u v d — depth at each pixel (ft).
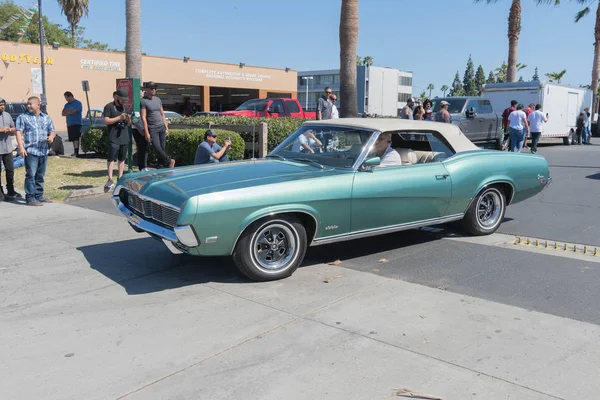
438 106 54.70
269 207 15.49
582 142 78.28
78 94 122.31
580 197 30.09
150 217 16.55
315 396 10.10
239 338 12.55
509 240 21.29
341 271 17.44
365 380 10.64
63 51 118.73
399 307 14.33
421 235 22.11
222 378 10.78
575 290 15.53
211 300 14.92
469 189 20.39
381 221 18.16
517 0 87.15
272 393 10.23
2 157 29.32
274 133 39.19
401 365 11.23
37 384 10.63
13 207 28.27
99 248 20.34
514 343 12.21
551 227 23.31
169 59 137.90
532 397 9.98
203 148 27.40
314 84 273.75
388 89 265.13
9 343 12.43
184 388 10.44
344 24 44.93
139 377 10.87
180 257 19.07
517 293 15.33
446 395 10.07
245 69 155.22
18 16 83.46
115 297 15.26
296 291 15.58
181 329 13.07
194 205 14.52
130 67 46.26
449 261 18.48
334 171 17.35
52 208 28.02
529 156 22.72
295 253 16.57
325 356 11.64
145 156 33.04
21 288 16.07
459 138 21.12
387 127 18.88
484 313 13.91
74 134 51.47
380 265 18.08
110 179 31.78
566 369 11.03
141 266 18.10
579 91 76.43
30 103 27.99
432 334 12.67
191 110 153.69
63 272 17.53
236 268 17.70
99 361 11.54
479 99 54.90
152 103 31.63
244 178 16.24
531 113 56.24
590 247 20.20
